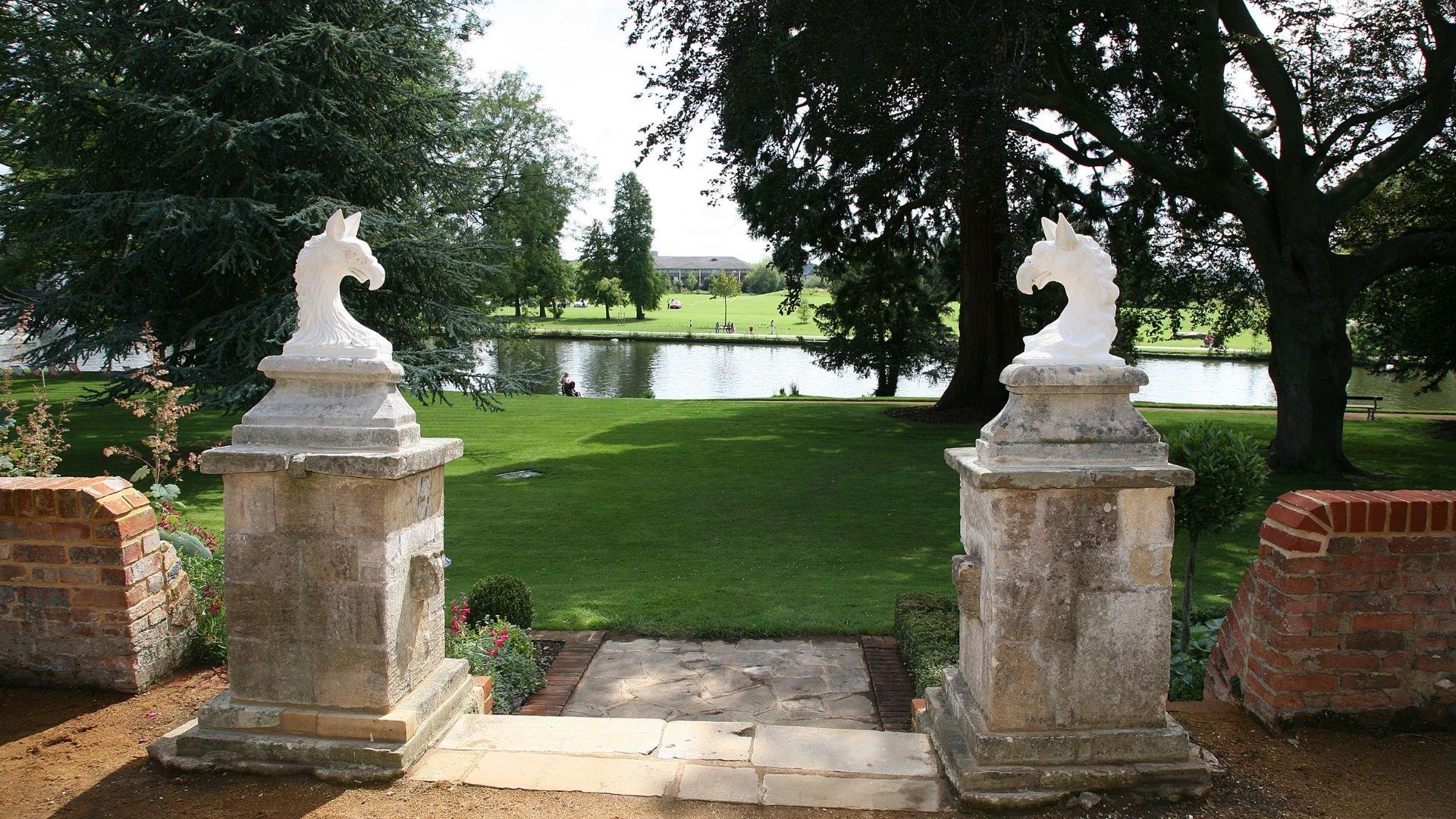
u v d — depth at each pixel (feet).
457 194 59.06
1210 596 25.31
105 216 42.57
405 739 11.74
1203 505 16.15
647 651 21.72
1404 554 12.22
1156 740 11.14
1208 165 47.26
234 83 46.78
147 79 46.11
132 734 12.71
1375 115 48.26
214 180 45.50
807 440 58.49
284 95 47.24
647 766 11.96
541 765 11.96
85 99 45.85
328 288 12.48
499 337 60.75
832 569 29.07
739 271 518.78
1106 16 43.68
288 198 46.88
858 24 42.34
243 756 11.77
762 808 10.94
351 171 51.72
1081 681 11.19
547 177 108.06
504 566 29.32
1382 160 46.73
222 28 45.98
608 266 273.75
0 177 47.37
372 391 12.06
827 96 48.65
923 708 13.73
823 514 37.29
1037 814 10.73
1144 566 11.11
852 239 74.74
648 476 45.91
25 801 10.89
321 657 11.88
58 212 45.14
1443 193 61.11
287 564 11.81
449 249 52.90
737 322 252.83
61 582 13.92
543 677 19.67
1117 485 10.78
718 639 22.66
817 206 64.75
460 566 29.30
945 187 45.44
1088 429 11.11
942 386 129.59
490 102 102.42
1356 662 12.39
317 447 11.71
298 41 46.75
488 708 14.92
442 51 61.26
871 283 96.12
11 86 44.65
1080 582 11.05
